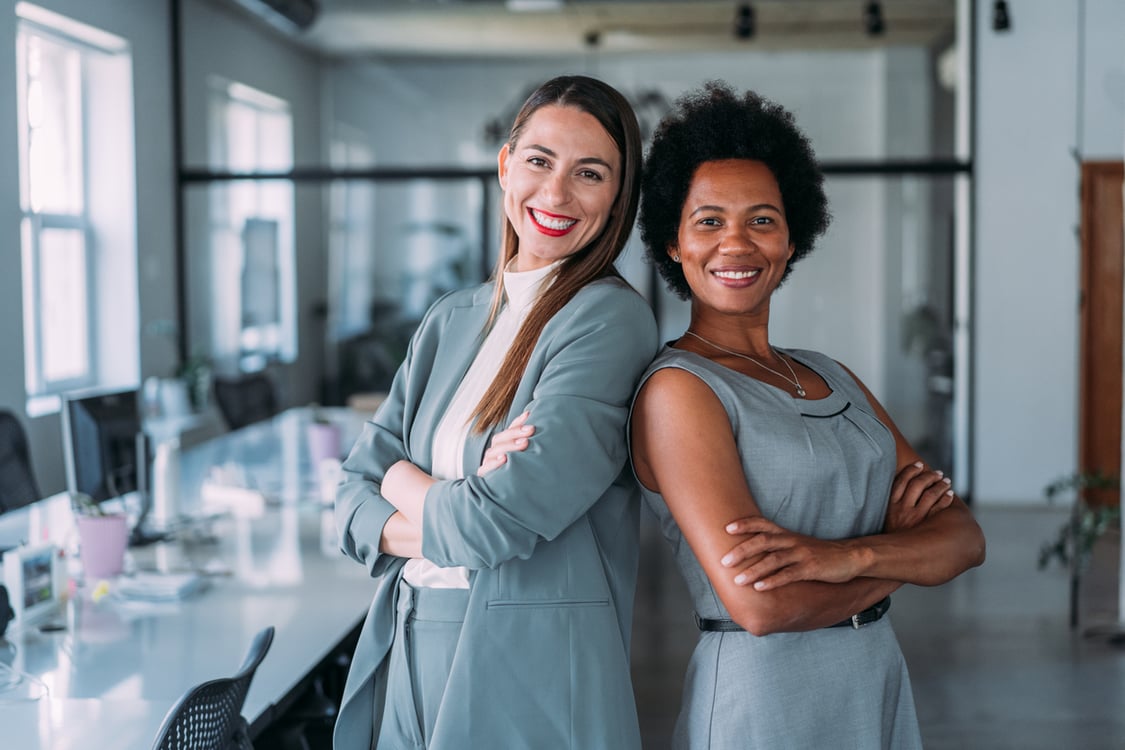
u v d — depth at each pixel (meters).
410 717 1.63
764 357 1.70
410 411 1.78
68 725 1.87
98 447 3.25
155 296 7.87
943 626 4.97
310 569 2.96
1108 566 5.57
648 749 3.60
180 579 2.72
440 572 1.64
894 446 1.69
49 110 7.07
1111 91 5.82
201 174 8.30
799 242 1.74
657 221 1.70
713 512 1.50
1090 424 6.03
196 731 1.71
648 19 8.30
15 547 2.63
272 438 5.30
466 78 8.42
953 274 7.92
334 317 8.54
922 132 7.92
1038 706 4.00
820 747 1.56
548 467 1.51
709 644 1.60
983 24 7.72
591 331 1.61
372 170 8.47
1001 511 7.58
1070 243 7.72
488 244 8.46
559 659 1.56
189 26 8.18
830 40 8.06
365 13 8.42
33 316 6.67
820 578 1.48
